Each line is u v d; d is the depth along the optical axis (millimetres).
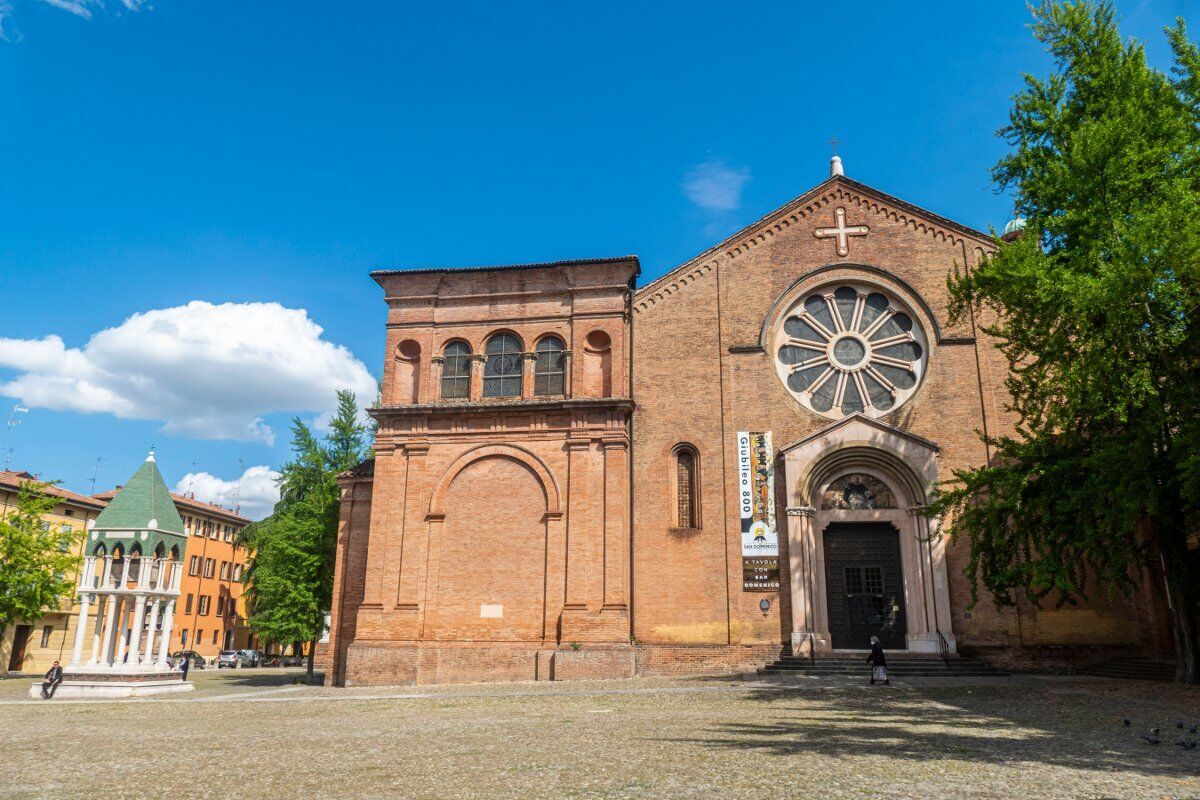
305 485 57156
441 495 32375
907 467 30172
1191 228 19609
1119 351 20688
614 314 33219
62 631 65188
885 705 19672
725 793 10109
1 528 51906
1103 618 28516
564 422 32312
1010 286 23047
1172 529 22016
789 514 30234
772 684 25141
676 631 30062
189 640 84312
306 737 17203
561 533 31188
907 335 32250
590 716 19141
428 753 14242
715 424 31875
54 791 11828
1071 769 11438
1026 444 23391
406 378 34438
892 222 33219
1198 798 9617
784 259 33375
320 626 49562
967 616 28875
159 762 14469
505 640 30547
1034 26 25984
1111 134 22438
